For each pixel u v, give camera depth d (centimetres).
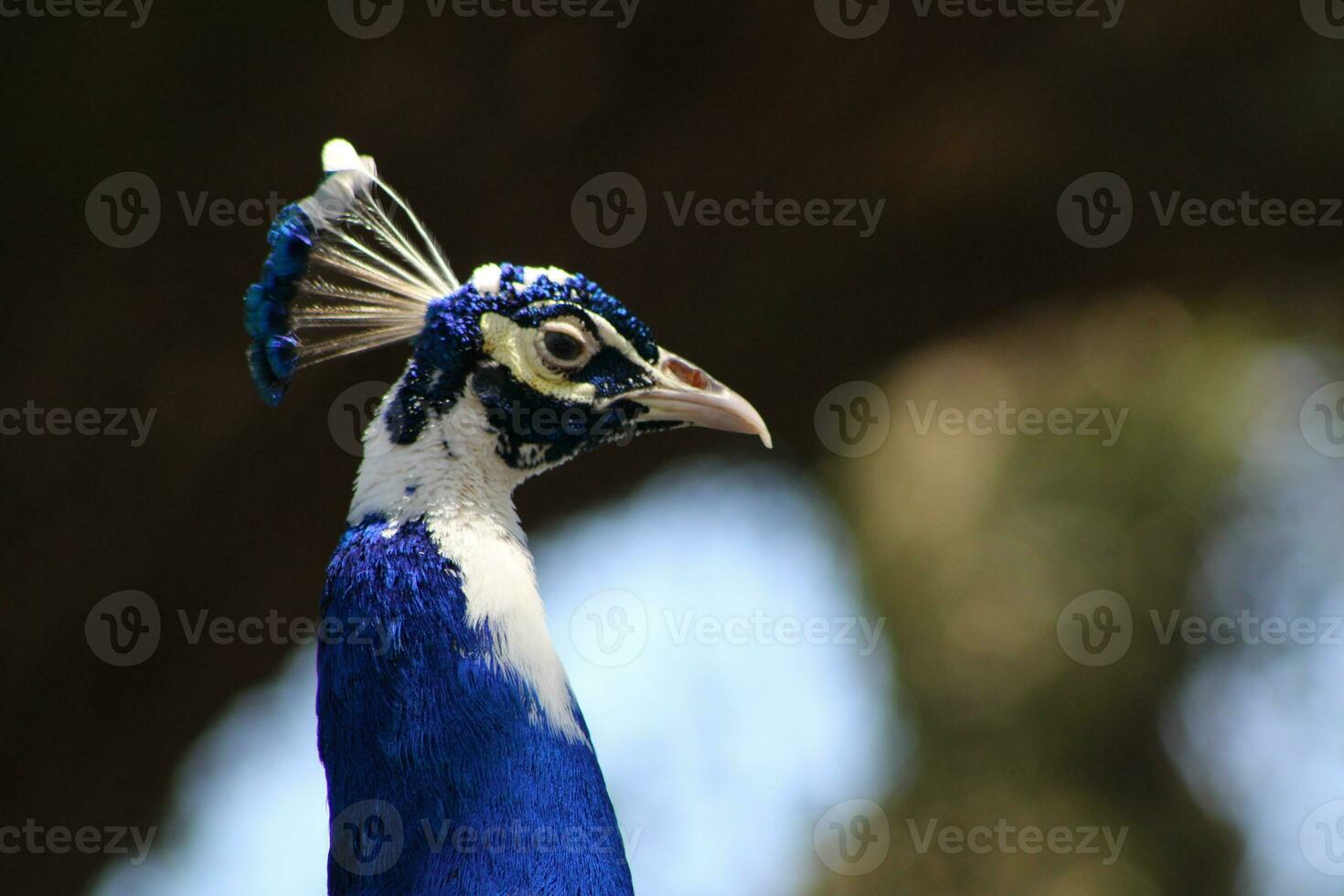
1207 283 1384
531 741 574
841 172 1234
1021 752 1620
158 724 1263
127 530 1196
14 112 1141
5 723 1232
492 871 552
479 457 639
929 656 1631
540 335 655
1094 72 1211
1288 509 1692
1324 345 1647
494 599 595
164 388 1170
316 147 1167
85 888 1283
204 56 1146
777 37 1175
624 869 579
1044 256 1300
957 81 1209
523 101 1172
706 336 1280
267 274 653
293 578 1245
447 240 1205
